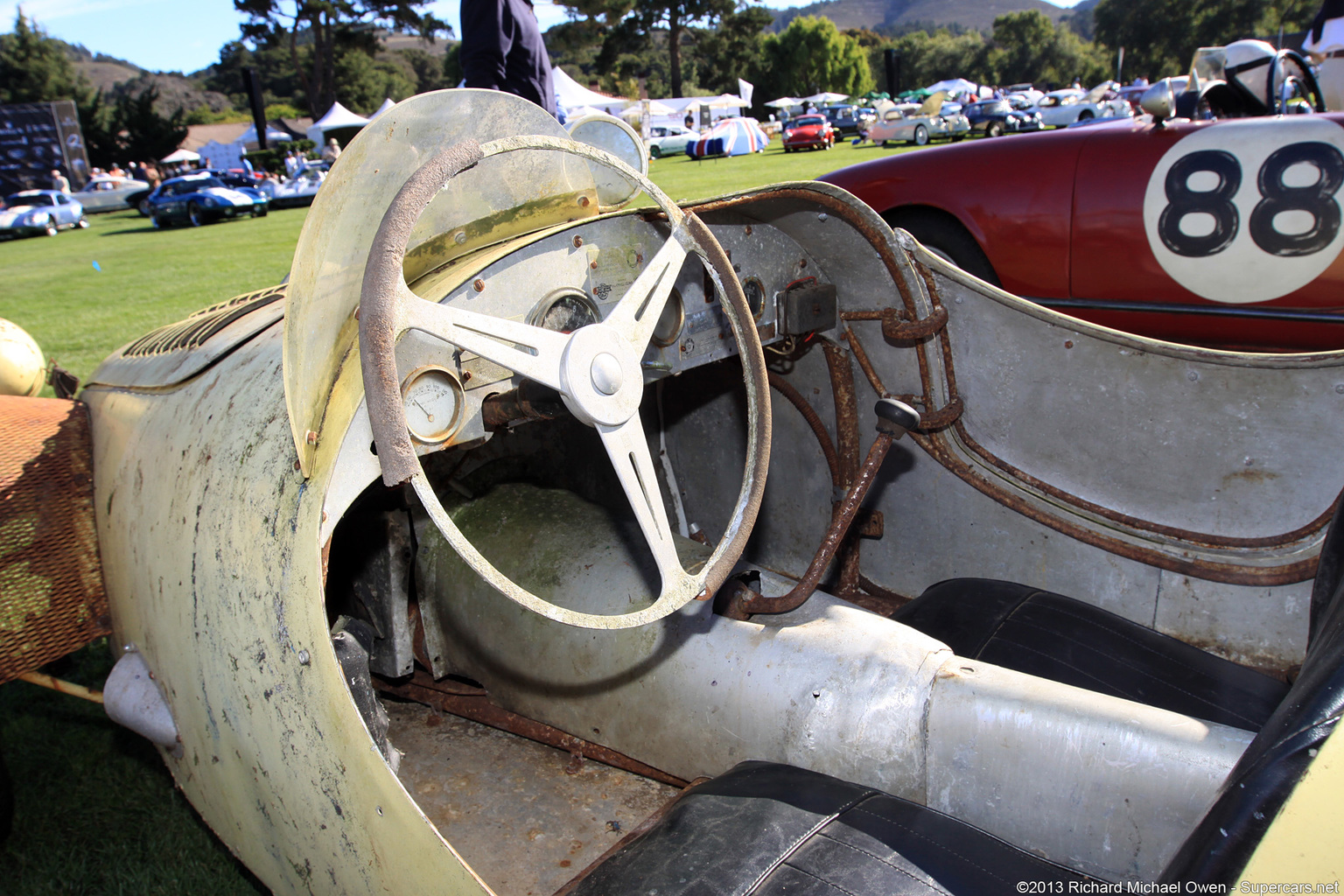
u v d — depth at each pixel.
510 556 1.73
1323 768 0.77
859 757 1.31
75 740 2.36
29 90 55.28
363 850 1.17
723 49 70.12
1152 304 3.84
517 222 1.44
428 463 1.80
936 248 4.43
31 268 14.66
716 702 1.45
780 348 2.04
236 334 1.82
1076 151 3.92
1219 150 3.54
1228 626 1.81
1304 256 3.44
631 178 1.18
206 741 1.45
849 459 2.15
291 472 1.26
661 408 2.45
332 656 1.15
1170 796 1.12
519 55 3.80
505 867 1.67
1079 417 1.89
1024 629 1.64
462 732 2.05
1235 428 1.73
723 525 2.47
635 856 1.12
